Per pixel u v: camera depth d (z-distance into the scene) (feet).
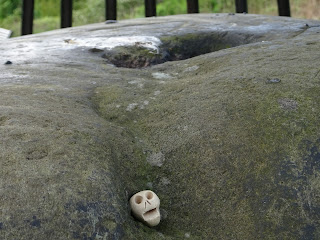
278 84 1.73
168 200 1.43
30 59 2.56
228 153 1.47
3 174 1.18
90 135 1.44
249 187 1.37
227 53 2.38
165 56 3.02
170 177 1.49
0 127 1.39
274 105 1.60
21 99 1.69
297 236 1.25
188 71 2.26
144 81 2.14
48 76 2.16
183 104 1.78
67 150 1.31
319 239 1.24
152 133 1.66
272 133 1.48
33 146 1.30
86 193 1.18
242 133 1.51
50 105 1.67
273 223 1.29
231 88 1.79
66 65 2.44
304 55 2.04
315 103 1.57
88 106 1.79
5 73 2.17
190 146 1.54
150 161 1.54
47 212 1.10
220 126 1.57
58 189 1.16
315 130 1.46
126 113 1.80
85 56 2.76
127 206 1.30
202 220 1.36
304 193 1.32
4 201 1.10
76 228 1.10
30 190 1.14
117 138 1.54
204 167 1.46
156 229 1.34
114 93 1.95
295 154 1.40
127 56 2.91
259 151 1.44
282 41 2.48
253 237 1.28
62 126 1.46
